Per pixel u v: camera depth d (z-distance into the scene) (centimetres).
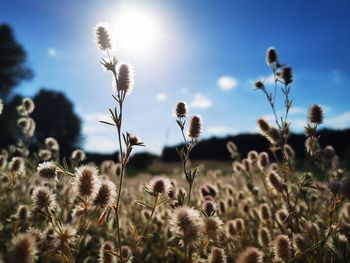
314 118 23
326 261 20
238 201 32
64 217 22
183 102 19
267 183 25
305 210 26
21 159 26
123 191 35
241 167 34
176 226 13
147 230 27
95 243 27
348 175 19
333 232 18
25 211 22
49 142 35
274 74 25
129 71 17
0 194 26
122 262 15
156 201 16
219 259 15
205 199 23
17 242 11
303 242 19
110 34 18
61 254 15
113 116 16
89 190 15
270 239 22
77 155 29
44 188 16
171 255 25
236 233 23
